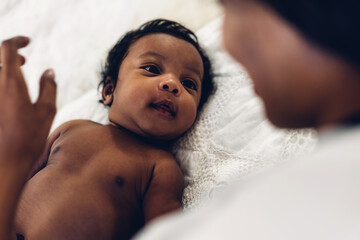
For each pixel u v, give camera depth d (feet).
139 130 3.28
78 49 4.82
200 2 4.60
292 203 0.81
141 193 3.03
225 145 3.19
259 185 0.89
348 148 0.86
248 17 1.05
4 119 1.45
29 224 2.85
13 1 5.50
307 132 2.76
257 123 3.16
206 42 4.01
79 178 2.99
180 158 3.38
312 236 0.76
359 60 0.93
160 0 4.76
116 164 3.06
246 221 0.82
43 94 1.56
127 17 4.78
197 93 3.49
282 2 0.96
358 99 0.97
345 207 0.77
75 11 5.12
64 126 3.54
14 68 1.49
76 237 2.78
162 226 0.98
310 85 1.01
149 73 3.31
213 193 2.83
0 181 1.42
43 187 2.98
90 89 4.59
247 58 1.14
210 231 0.85
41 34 5.13
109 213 2.85
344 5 0.91
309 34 0.95
